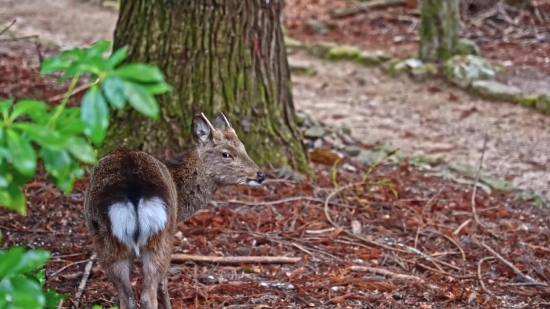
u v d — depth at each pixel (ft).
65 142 14.02
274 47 42.70
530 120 61.93
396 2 98.73
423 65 74.02
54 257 31.63
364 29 92.99
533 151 54.54
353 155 49.90
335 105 66.28
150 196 23.38
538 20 90.84
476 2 93.09
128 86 13.98
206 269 31.32
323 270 32.04
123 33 41.60
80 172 15.89
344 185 42.91
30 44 72.59
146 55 40.88
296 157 43.52
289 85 44.01
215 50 40.93
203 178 28.84
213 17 40.73
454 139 56.95
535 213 41.96
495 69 72.84
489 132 58.90
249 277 30.86
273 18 42.39
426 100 68.13
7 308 14.79
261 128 42.29
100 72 14.25
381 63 78.02
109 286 29.30
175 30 40.63
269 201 39.29
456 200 42.19
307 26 93.50
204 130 28.94
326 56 81.46
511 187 45.73
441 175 47.11
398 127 59.82
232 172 29.09
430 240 36.24
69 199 37.32
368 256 33.65
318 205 39.24
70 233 34.30
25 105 14.67
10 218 35.24
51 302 22.07
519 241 36.70
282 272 31.53
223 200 38.83
